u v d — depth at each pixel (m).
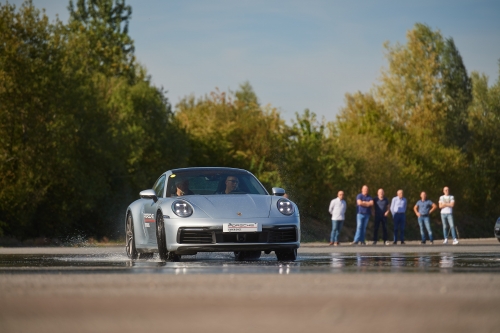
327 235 100.56
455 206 140.00
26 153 69.19
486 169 154.88
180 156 97.19
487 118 158.12
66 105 72.62
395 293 10.58
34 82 70.69
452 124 147.75
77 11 145.50
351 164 108.75
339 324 7.53
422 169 129.00
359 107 137.88
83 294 10.70
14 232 71.31
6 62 70.00
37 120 70.94
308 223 101.50
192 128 112.19
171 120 100.06
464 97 150.50
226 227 21.66
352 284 12.06
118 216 81.75
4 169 69.19
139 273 15.22
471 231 147.12
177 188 23.88
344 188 107.50
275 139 110.12
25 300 9.92
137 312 8.68
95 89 78.75
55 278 13.64
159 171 95.25
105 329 7.34
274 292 10.84
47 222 73.75
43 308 9.09
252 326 7.49
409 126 143.50
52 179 71.50
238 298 10.09
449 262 20.77
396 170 117.50
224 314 8.48
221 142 108.31
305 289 11.29
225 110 113.50
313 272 15.32
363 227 54.91
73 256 28.56
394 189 115.38
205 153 108.12
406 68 147.50
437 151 136.75
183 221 21.80
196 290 11.22
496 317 8.06
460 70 150.12
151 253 25.47
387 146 130.88
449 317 8.05
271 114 112.25
